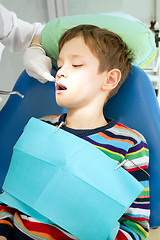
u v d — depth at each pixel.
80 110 0.82
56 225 0.73
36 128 0.80
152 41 0.89
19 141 0.80
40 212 0.69
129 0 1.90
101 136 0.81
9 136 0.94
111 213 0.70
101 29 0.85
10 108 0.96
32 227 0.74
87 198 0.70
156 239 0.85
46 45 0.94
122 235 0.72
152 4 1.87
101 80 0.82
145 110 0.88
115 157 0.78
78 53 0.80
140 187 0.74
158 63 1.74
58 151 0.74
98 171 0.72
